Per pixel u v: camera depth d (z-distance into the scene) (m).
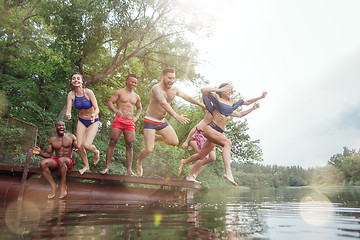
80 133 5.02
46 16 11.55
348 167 77.88
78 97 4.94
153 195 4.76
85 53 11.77
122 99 5.30
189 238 1.61
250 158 23.72
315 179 98.12
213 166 24.16
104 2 10.46
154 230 1.86
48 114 11.70
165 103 4.51
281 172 135.00
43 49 14.36
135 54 13.64
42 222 2.18
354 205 4.69
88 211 2.95
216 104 4.19
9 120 9.70
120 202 4.20
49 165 4.59
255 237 1.68
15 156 9.03
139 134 15.47
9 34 13.99
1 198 4.46
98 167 12.23
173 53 14.68
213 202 5.65
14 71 15.23
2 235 1.66
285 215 3.02
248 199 7.18
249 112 4.73
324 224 2.30
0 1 12.73
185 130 20.33
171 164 15.45
